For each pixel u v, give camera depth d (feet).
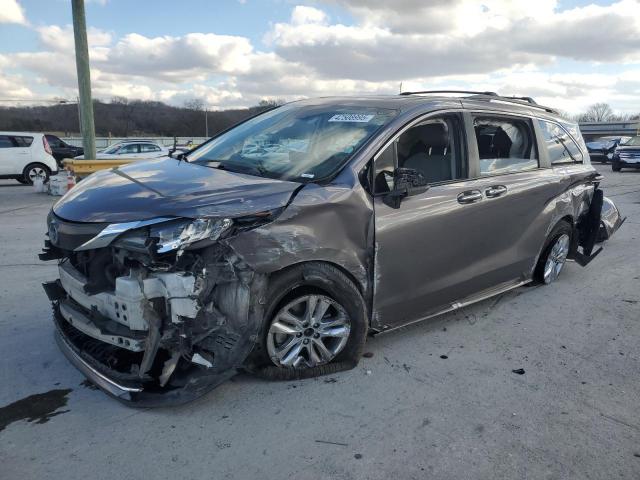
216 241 9.12
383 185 11.55
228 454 8.73
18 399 10.14
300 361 11.09
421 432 9.53
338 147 11.79
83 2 37.06
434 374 11.72
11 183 56.65
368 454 8.86
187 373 9.75
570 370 12.24
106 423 9.46
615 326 15.02
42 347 12.30
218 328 9.48
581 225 19.51
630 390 11.42
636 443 9.52
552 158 16.98
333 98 14.57
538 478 8.48
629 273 20.39
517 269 15.85
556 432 9.74
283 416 9.82
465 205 13.15
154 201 9.57
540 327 14.73
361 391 10.81
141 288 9.10
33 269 18.81
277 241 9.67
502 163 14.84
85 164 39.91
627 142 76.28
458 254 13.30
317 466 8.52
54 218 10.31
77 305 10.61
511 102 15.87
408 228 11.83
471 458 8.89
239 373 11.23
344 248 10.73
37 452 8.63
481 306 16.17
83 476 8.11
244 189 10.15
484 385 11.35
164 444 8.93
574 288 18.29
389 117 12.37
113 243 9.08
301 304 10.74
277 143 12.84
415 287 12.44
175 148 16.25
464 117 13.69
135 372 9.59
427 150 12.88
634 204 39.27
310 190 10.45
